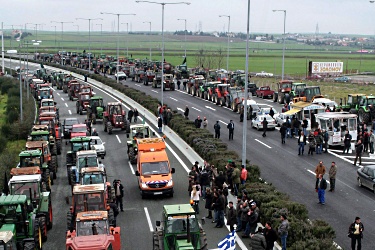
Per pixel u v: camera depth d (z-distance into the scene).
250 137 51.50
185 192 34.16
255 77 116.62
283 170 39.09
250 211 25.36
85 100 69.38
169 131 52.50
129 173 39.41
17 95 89.50
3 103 86.31
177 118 53.81
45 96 78.94
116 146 49.31
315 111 52.03
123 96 80.38
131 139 44.72
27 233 22.81
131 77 112.62
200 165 39.75
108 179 37.69
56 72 111.81
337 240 25.48
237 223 26.59
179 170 39.59
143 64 122.00
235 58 191.38
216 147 41.34
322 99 59.62
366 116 56.09
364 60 191.00
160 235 22.61
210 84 77.81
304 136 45.69
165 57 184.50
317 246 21.64
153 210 30.69
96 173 29.27
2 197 23.22
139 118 64.25
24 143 55.88
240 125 57.94
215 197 27.36
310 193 33.41
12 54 185.38
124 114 56.47
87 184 28.28
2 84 103.12
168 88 90.94
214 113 65.75
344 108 59.81
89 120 58.50
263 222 25.94
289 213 25.33
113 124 55.84
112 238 20.94
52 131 45.78
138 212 30.41
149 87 94.88
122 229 27.61
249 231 25.50
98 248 19.75
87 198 25.03
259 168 36.94
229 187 31.56
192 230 21.61
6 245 19.31
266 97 79.38
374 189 33.34
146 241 25.81
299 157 43.19
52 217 29.55
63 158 45.16
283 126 48.22
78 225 21.91
